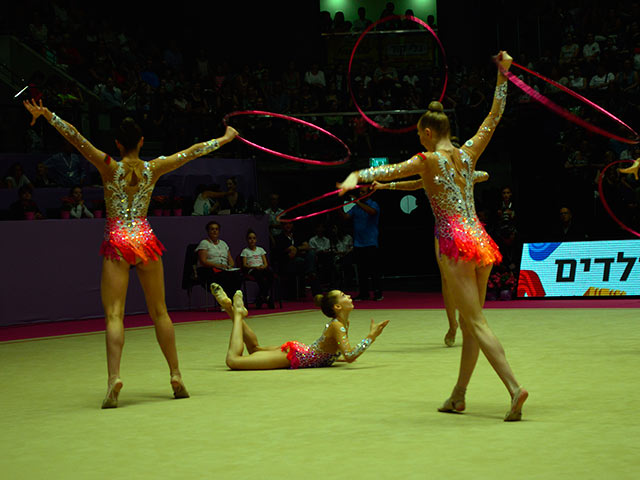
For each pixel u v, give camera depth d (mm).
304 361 6645
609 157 15203
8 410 5242
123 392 5824
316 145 18281
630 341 7660
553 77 18844
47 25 19078
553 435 4074
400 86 19031
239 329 6875
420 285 16594
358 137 18359
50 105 16016
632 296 11961
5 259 11602
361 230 13484
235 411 4953
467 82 20219
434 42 22750
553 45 20906
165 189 14836
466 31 23438
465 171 4801
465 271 4598
